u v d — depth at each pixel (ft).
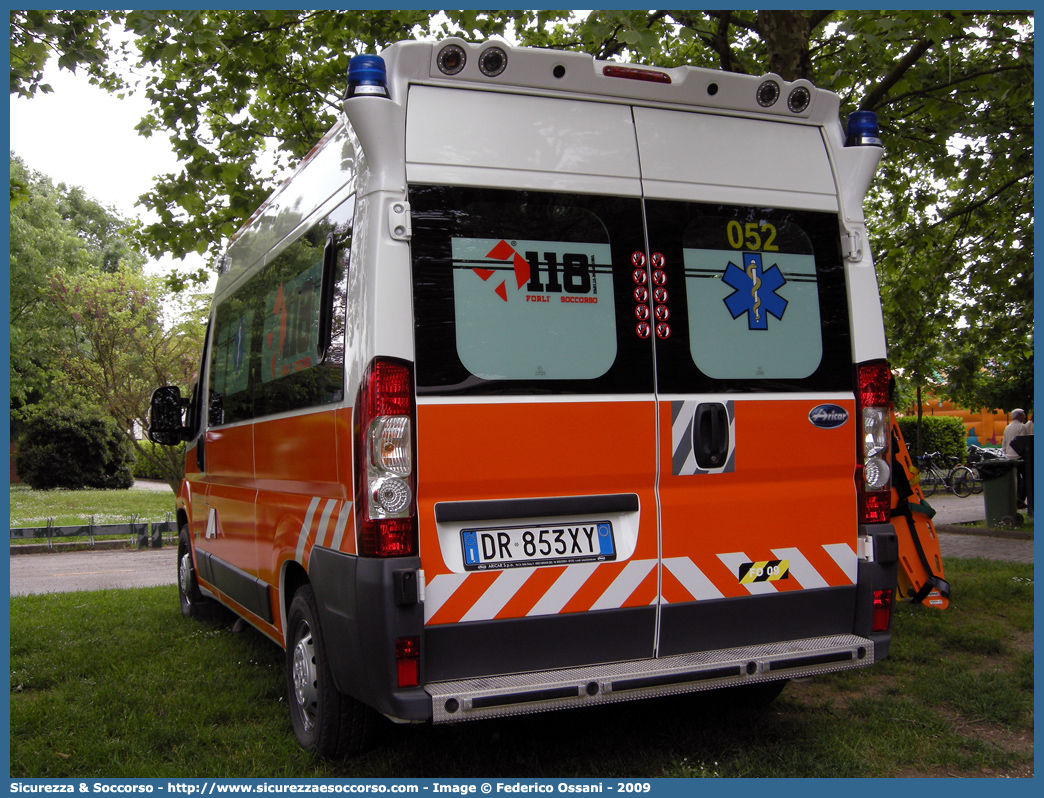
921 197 31.32
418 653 10.59
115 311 58.65
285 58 28.22
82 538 50.06
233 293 19.75
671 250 12.34
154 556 45.98
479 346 11.18
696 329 12.36
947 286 32.14
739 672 11.75
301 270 14.24
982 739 13.94
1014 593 24.27
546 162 11.75
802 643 12.65
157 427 23.20
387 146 11.09
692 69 12.58
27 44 23.53
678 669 11.41
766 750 13.17
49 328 95.55
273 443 15.26
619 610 11.70
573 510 11.50
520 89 11.78
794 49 22.85
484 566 11.03
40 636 22.47
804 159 13.39
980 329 33.76
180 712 15.47
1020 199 29.50
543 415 11.39
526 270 11.50
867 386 13.26
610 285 11.93
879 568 13.07
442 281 11.10
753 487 12.60
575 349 11.65
